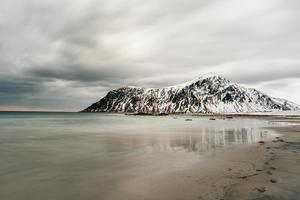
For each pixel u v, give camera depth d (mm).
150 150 24891
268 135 38812
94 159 20422
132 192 12258
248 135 39438
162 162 19062
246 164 17828
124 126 67938
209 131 48688
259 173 15281
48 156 21859
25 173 16062
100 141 32281
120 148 26281
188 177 14672
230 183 13375
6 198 11695
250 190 12234
